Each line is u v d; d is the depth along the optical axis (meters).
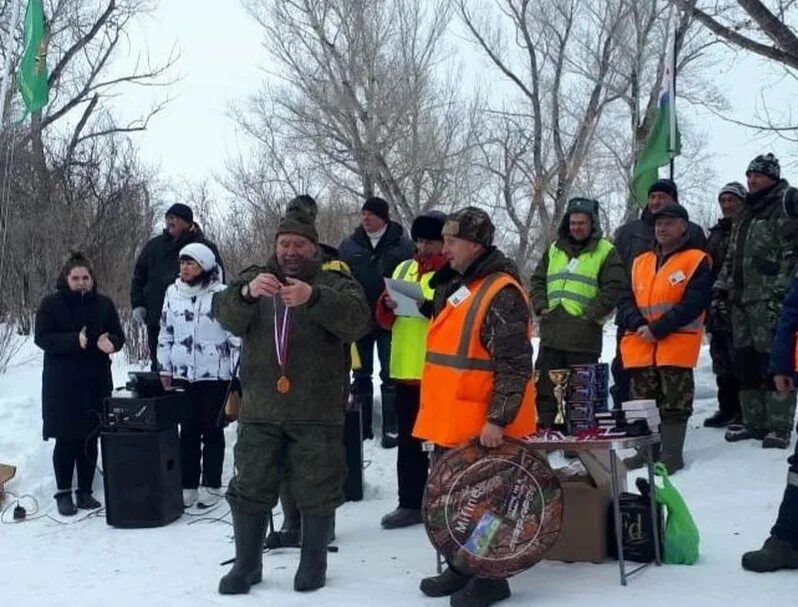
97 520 6.60
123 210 15.07
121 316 12.52
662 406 6.70
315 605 4.59
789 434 7.07
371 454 7.94
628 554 4.98
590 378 5.09
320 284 4.86
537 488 4.48
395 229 7.73
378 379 9.66
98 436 6.89
